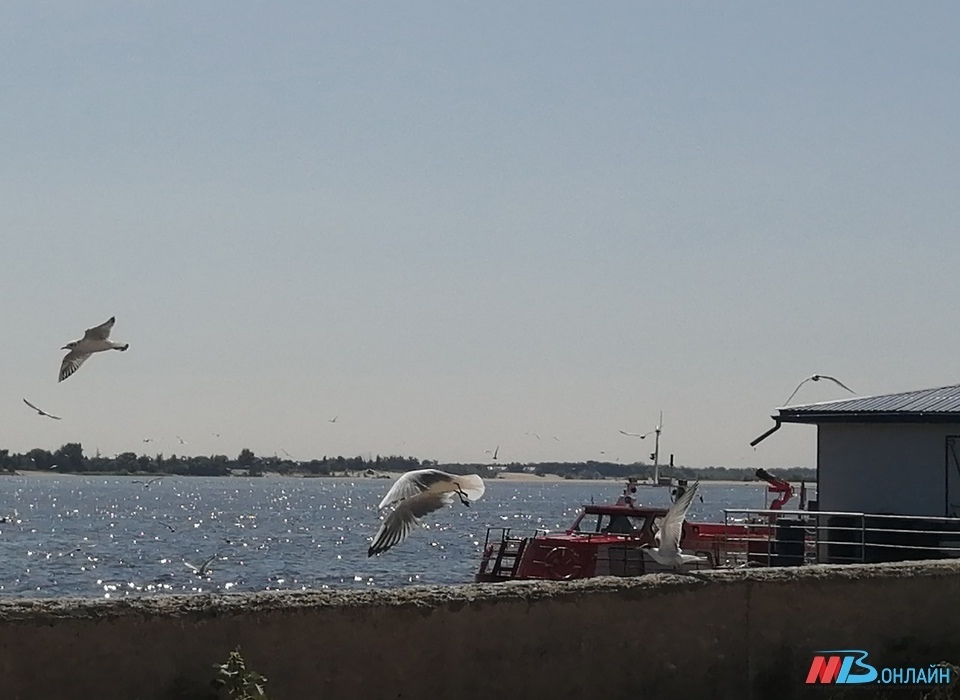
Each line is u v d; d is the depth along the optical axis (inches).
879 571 682.8
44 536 4030.5
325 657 546.9
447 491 457.1
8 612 501.0
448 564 2812.5
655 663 616.1
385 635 559.5
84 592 2324.1
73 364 820.0
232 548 3467.0
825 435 1242.0
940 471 1159.6
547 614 594.6
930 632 690.2
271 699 534.0
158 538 3976.4
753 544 1208.2
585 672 600.1
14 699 495.8
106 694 509.4
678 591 626.2
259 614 537.3
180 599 531.5
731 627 637.9
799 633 654.5
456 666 572.4
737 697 634.2
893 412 1169.4
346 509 7317.9
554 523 5182.1
